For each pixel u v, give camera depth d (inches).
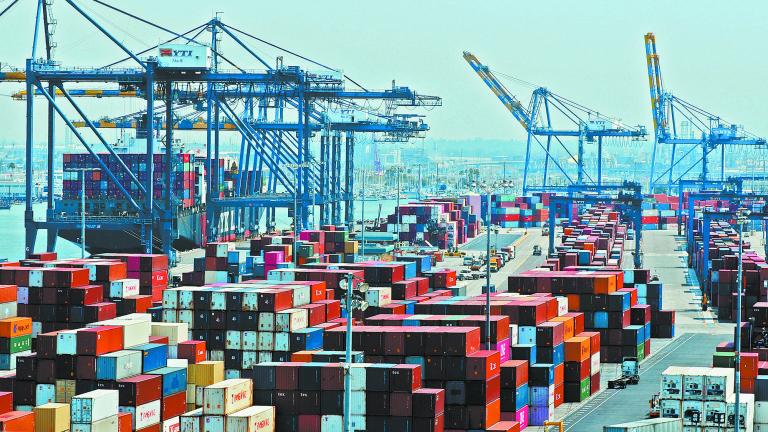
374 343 6422.2
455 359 6284.5
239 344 7554.1
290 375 5846.5
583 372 7603.4
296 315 7593.5
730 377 5920.3
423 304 7854.3
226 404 5620.1
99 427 5782.5
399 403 5762.8
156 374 6358.3
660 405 5851.4
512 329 7337.6
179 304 7613.2
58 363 6338.6
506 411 6530.5
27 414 5693.9
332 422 5802.2
